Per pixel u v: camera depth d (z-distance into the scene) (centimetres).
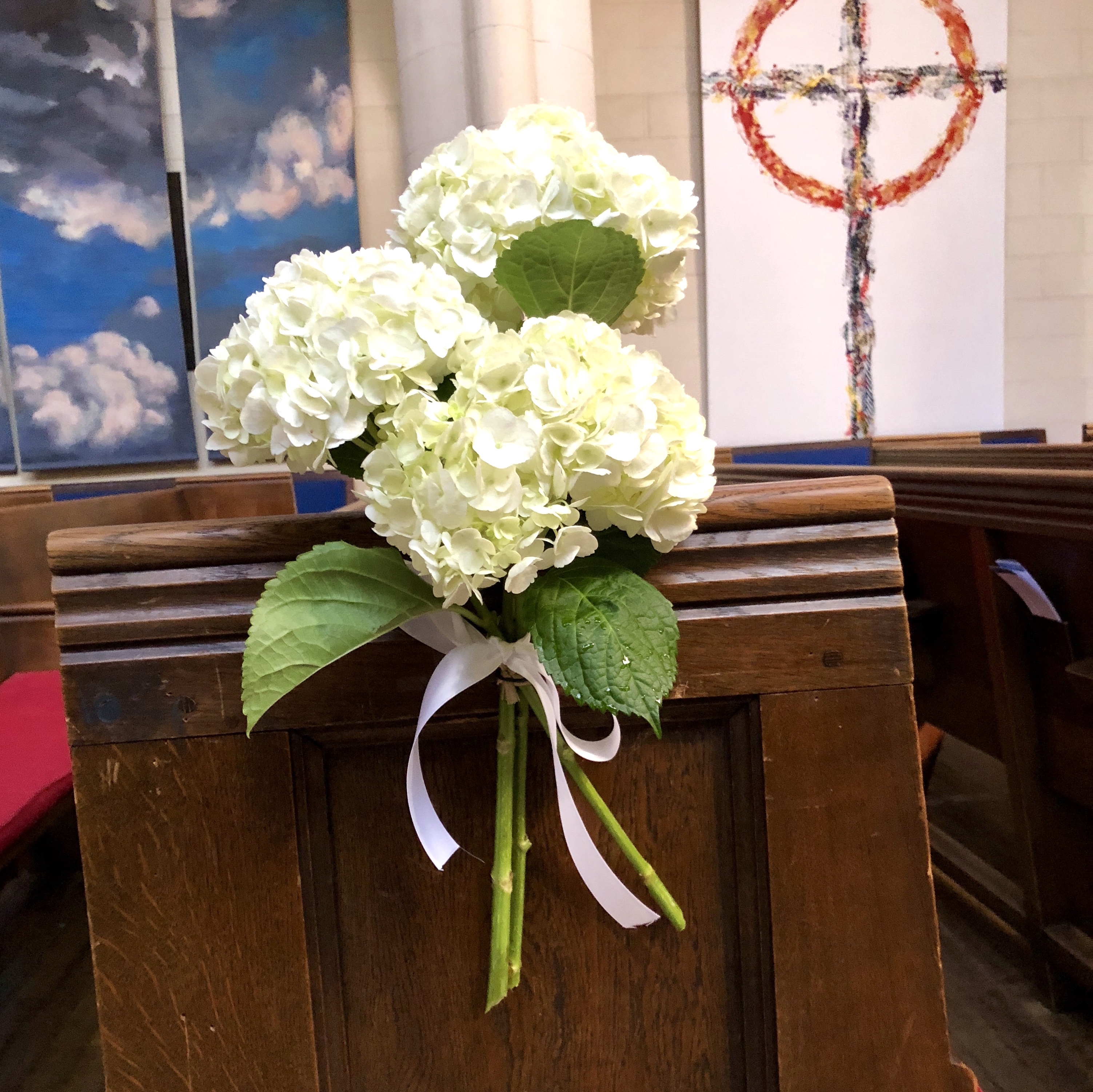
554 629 47
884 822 61
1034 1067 137
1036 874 151
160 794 57
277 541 59
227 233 334
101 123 327
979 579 147
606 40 355
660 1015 62
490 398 46
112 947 57
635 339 368
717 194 360
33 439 335
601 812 59
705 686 60
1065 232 382
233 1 328
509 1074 62
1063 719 142
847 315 371
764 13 352
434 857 54
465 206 60
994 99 364
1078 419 391
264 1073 58
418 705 59
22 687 163
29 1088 145
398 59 303
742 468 210
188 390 341
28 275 329
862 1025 61
